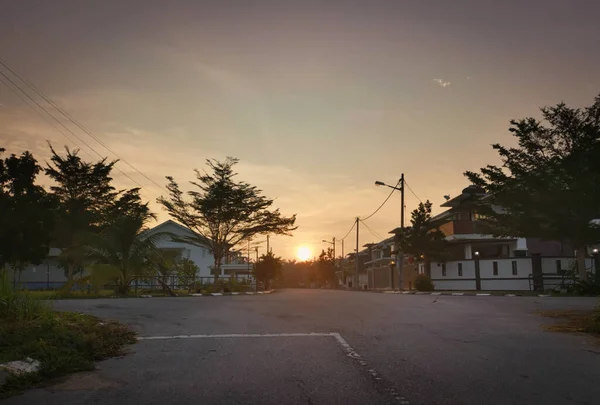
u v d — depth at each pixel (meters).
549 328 9.78
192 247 51.38
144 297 21.23
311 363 6.65
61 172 42.78
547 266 32.75
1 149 32.81
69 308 13.85
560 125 23.55
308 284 96.25
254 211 38.59
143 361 6.92
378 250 69.00
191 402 4.92
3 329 7.79
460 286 37.03
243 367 6.45
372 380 5.73
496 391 5.25
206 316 12.22
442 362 6.67
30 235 30.78
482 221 28.52
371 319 11.41
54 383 5.73
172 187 37.56
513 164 24.52
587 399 4.96
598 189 21.81
